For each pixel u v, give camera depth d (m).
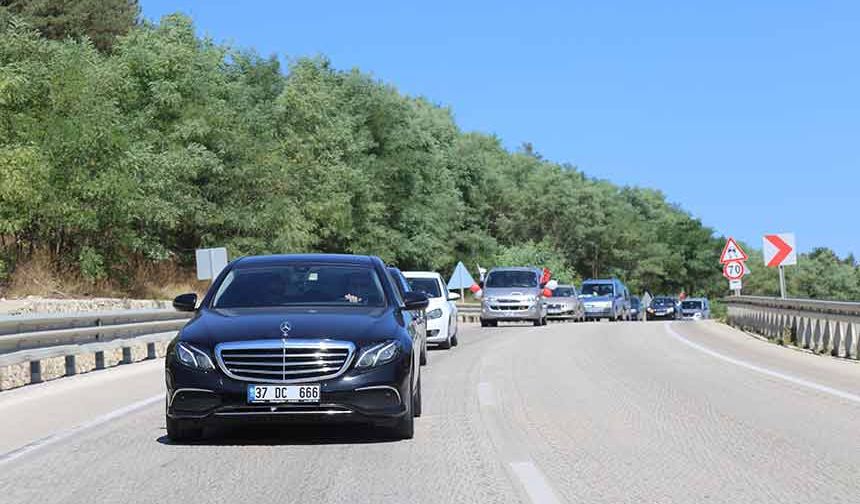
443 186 79.56
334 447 9.16
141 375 16.20
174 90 40.62
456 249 90.00
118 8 63.19
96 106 31.12
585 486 7.25
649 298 91.06
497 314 38.16
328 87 66.75
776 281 171.75
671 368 17.27
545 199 111.69
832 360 19.12
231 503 6.84
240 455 8.78
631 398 12.73
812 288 173.62
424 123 87.56
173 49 40.88
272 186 45.62
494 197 110.62
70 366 16.06
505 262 90.31
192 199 41.66
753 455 8.55
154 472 8.02
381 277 10.74
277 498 6.98
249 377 8.98
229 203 43.53
